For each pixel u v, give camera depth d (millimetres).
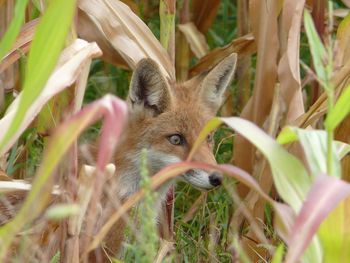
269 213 11344
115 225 9789
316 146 6707
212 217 10969
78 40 8297
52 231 8461
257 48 11953
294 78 10352
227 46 12914
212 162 10586
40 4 9008
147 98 10891
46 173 5523
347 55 10508
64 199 7828
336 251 6320
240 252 6586
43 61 5895
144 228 6047
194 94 11344
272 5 11523
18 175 11094
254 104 11984
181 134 10812
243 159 11938
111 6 10672
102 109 5367
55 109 8430
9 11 10812
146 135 10758
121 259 9734
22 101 5875
